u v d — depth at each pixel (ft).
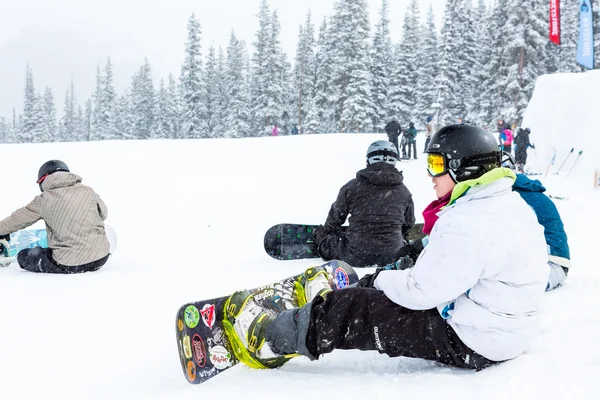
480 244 6.58
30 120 242.99
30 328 10.56
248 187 45.11
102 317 11.31
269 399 6.68
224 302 7.97
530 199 13.24
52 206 16.47
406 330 7.15
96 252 16.74
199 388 7.25
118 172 49.42
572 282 13.60
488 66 141.28
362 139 79.25
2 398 7.35
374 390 6.77
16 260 18.24
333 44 173.37
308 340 7.27
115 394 7.34
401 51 172.65
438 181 7.45
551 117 56.49
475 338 6.95
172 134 228.02
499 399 6.21
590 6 62.39
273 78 185.78
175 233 28.53
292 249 19.07
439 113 150.20
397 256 10.64
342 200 16.80
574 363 7.02
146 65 238.07
